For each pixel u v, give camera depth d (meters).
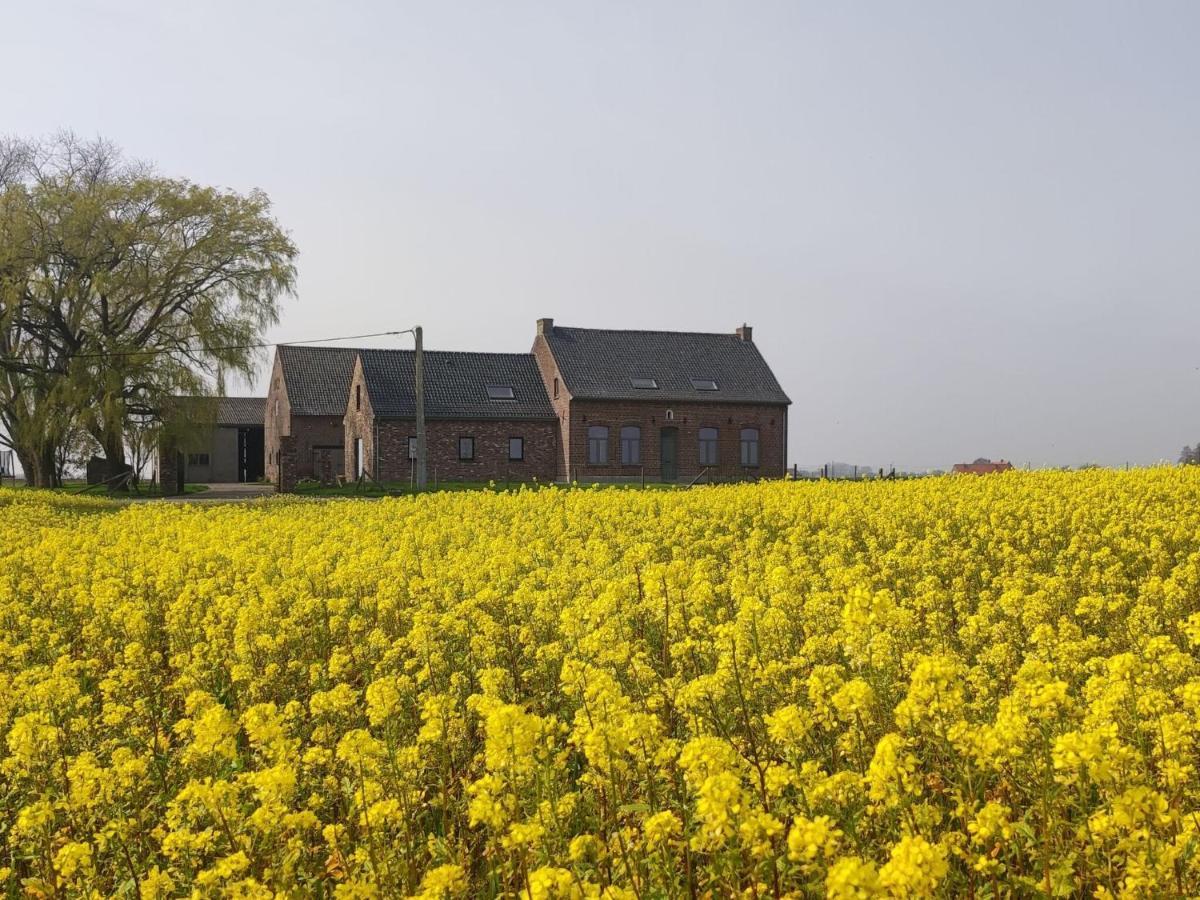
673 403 46.91
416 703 6.91
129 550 14.58
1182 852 4.06
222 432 63.44
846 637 6.95
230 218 45.97
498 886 4.80
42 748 5.96
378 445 45.09
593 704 5.60
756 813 4.01
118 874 5.28
